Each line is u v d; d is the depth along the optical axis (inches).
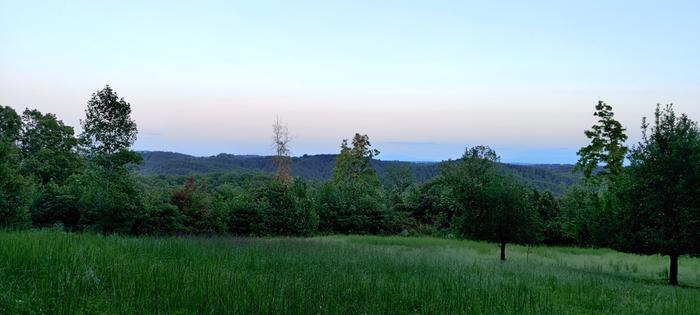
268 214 1497.3
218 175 2829.7
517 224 923.4
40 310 243.6
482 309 354.6
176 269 388.2
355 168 2689.5
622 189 733.3
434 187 2375.7
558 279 548.4
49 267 341.1
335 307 300.2
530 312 346.0
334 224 1760.6
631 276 737.0
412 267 574.6
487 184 988.6
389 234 1812.3
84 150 1338.6
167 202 1291.8
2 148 1088.8
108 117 1318.9
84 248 459.8
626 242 708.7
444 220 1952.5
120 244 572.4
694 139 690.8
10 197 1027.9
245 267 477.1
